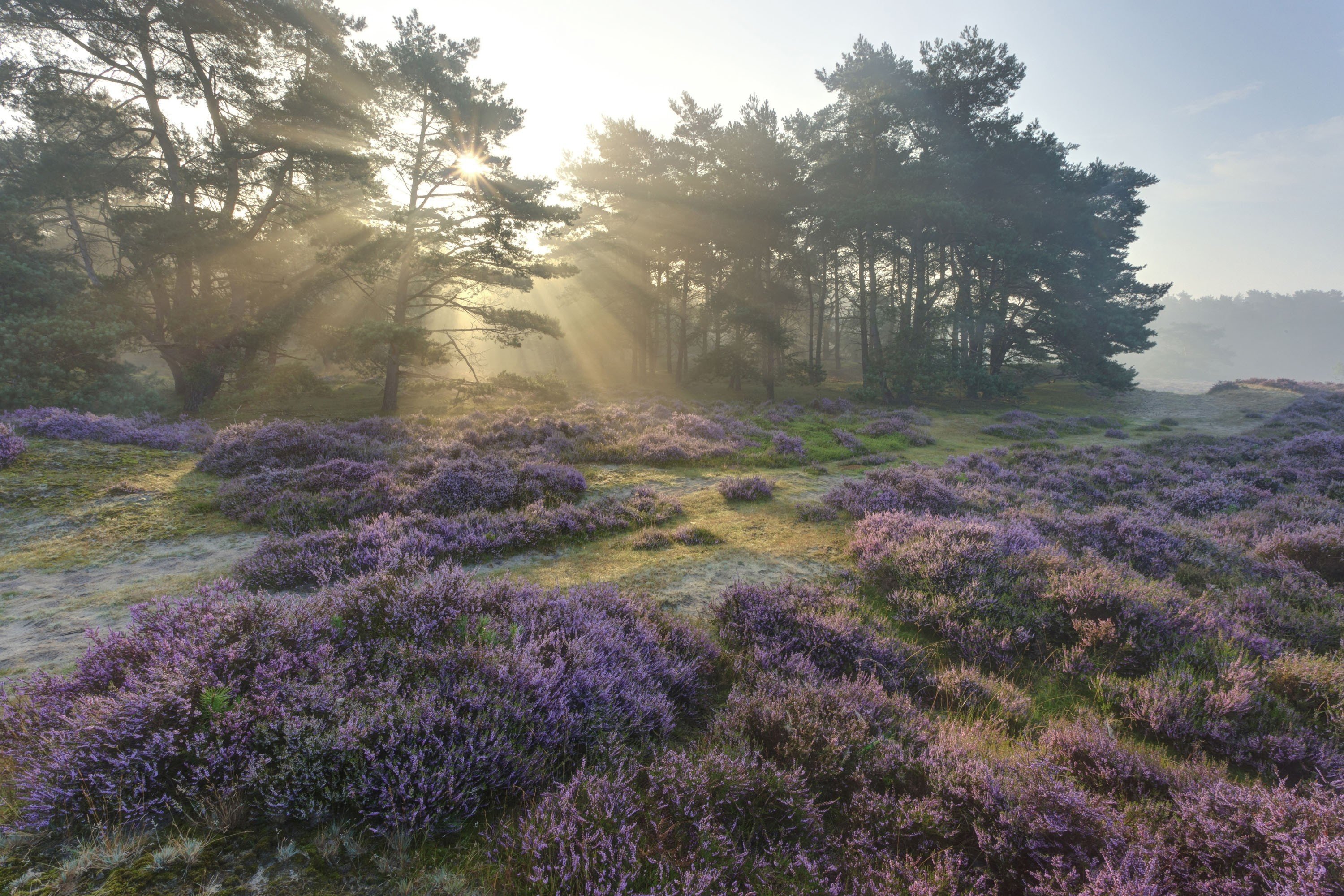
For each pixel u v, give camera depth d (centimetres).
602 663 411
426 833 259
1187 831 298
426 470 1168
